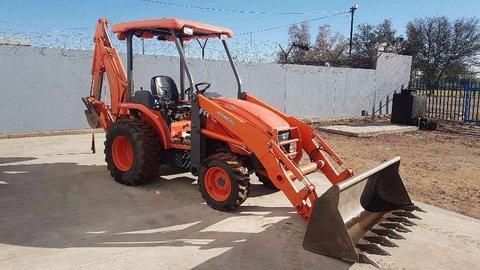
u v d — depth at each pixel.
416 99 14.68
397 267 3.89
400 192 5.14
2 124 9.93
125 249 4.05
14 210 5.01
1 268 3.59
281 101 15.32
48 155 8.05
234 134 5.10
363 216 4.66
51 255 3.87
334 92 16.95
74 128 11.00
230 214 5.07
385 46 19.64
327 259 3.94
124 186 6.11
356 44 34.25
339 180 5.31
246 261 3.88
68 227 4.55
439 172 7.95
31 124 10.34
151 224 4.70
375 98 18.47
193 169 5.48
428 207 5.64
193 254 3.99
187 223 4.76
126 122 6.11
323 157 5.48
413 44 33.38
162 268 3.71
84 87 11.03
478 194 6.47
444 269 3.90
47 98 10.49
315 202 3.99
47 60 10.38
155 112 5.96
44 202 5.32
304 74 15.87
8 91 9.91
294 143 5.43
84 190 5.87
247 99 6.07
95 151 8.51
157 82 6.45
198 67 12.80
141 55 11.62
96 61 7.27
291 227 4.70
